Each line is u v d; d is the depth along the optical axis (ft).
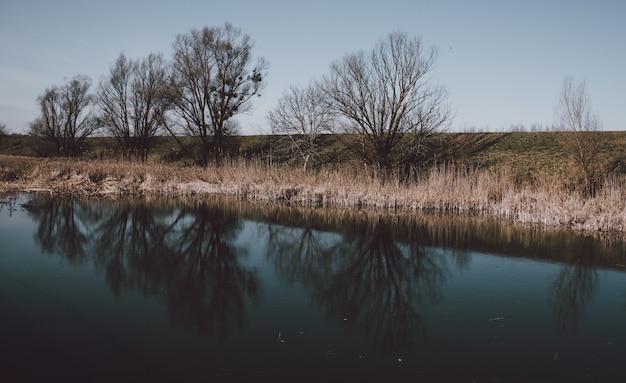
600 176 85.10
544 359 20.94
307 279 33.63
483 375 19.26
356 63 96.84
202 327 23.65
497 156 112.68
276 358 20.26
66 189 81.30
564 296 30.60
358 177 86.69
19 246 39.83
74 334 22.04
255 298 28.86
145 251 40.27
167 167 103.60
